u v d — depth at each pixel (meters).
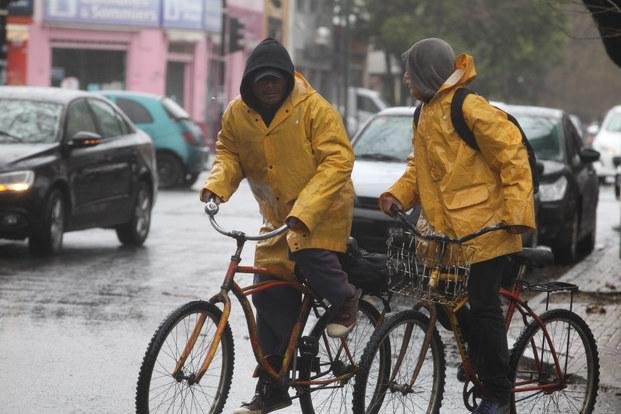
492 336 9.58
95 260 20.91
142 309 16.09
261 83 9.40
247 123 9.57
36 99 21.86
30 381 11.86
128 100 38.31
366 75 89.94
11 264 20.00
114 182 22.52
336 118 9.57
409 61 9.59
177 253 22.38
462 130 9.44
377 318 10.27
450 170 9.51
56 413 10.68
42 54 57.75
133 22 58.56
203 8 60.53
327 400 10.26
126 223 23.11
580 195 23.94
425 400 9.95
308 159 9.55
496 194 9.51
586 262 23.94
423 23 69.81
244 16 67.75
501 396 9.77
